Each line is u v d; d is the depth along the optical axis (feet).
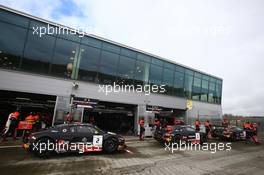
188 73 78.48
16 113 36.63
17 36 41.96
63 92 46.39
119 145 29.43
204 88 84.79
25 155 24.88
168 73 70.85
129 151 30.68
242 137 55.01
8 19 41.29
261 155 33.83
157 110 64.28
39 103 51.29
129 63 60.03
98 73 52.85
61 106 45.55
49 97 49.98
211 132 58.90
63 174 18.31
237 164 25.84
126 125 63.26
